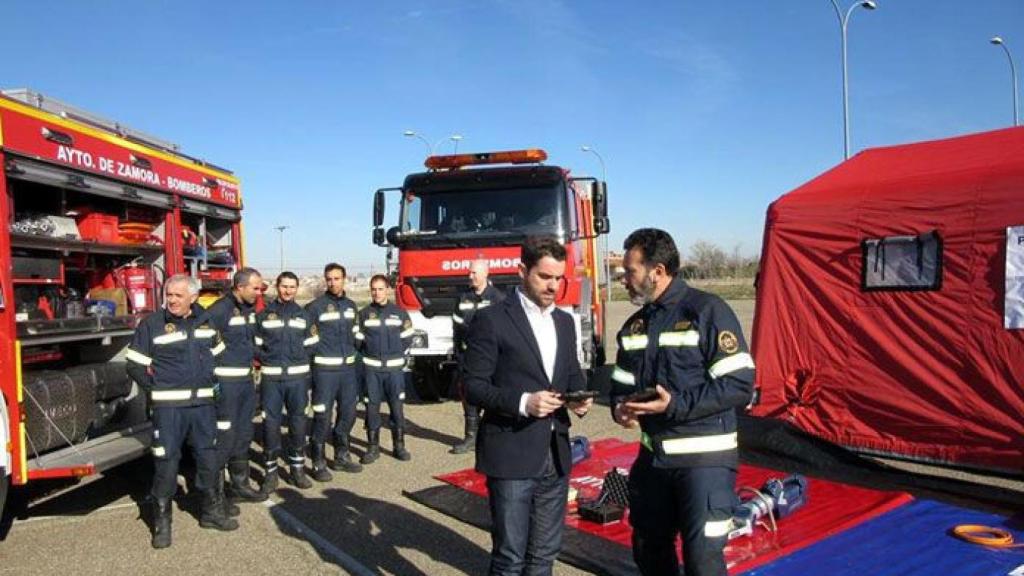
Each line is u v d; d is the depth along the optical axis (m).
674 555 3.58
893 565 4.82
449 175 10.30
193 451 6.05
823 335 7.80
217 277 9.38
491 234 9.98
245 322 6.71
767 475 7.09
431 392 11.70
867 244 7.52
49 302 6.68
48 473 5.87
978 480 7.16
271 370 7.13
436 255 10.17
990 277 6.73
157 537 5.67
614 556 5.08
